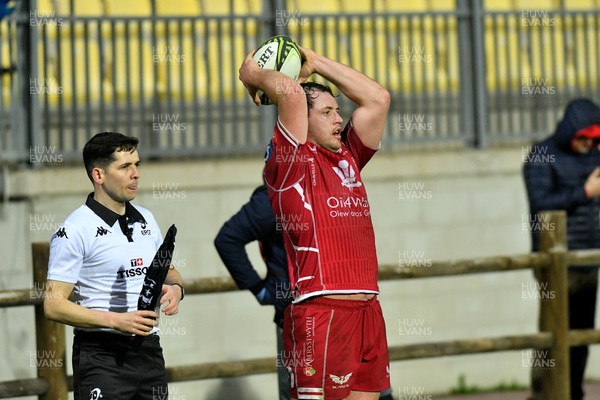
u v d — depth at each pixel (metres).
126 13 30.88
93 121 29.42
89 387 17.97
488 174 30.64
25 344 26.50
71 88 28.97
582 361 26.80
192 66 29.47
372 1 32.16
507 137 31.58
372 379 17.97
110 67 29.88
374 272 17.94
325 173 17.73
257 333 28.38
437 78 31.20
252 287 20.31
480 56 31.44
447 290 30.12
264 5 29.92
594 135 25.97
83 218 17.89
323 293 17.36
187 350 27.75
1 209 26.31
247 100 29.77
